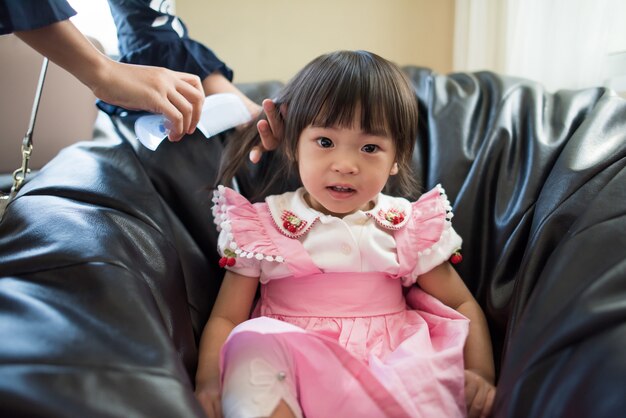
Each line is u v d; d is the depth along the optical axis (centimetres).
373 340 84
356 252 88
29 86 117
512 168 95
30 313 56
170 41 103
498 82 109
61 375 50
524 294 77
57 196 79
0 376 48
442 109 106
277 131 94
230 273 90
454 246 91
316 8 155
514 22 132
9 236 71
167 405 52
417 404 69
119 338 56
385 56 159
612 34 117
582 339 57
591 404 52
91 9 141
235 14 153
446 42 159
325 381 71
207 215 95
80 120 122
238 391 67
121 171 89
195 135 100
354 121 80
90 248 66
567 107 100
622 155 81
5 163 117
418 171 103
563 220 79
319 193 84
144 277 71
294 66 158
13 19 66
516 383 62
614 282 59
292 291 88
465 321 84
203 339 83
